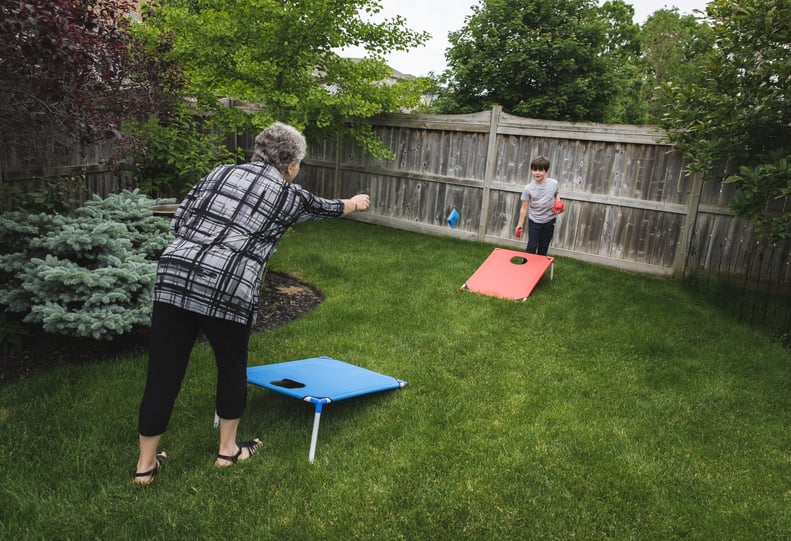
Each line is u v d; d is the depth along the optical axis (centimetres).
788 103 442
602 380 373
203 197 234
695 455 288
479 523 229
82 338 384
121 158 552
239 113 758
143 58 510
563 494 249
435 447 282
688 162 626
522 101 1362
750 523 238
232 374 244
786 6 441
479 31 1399
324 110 748
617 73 1523
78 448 263
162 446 273
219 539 214
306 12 707
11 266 362
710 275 628
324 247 704
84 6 369
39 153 488
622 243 685
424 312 486
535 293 562
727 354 427
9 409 293
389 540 217
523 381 365
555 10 1392
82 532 213
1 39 321
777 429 319
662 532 230
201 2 756
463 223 806
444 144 803
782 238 457
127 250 411
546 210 605
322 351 397
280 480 251
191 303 223
